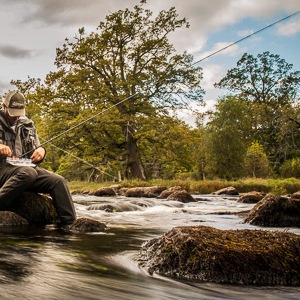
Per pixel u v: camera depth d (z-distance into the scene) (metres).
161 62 34.97
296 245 3.08
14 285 2.42
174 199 13.51
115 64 36.56
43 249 3.80
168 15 36.66
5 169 5.87
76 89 36.00
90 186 29.39
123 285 2.59
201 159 48.03
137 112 35.97
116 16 36.34
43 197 6.24
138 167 36.28
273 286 2.75
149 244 3.43
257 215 6.70
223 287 2.66
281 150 51.19
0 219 5.62
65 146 35.84
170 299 2.35
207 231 3.25
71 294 2.31
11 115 6.05
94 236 4.82
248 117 56.00
